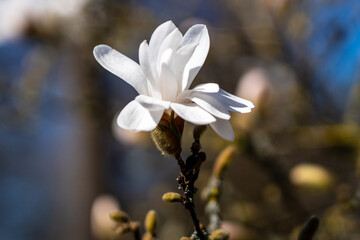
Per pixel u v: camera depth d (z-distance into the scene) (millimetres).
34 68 819
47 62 830
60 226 1768
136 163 1120
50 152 1875
